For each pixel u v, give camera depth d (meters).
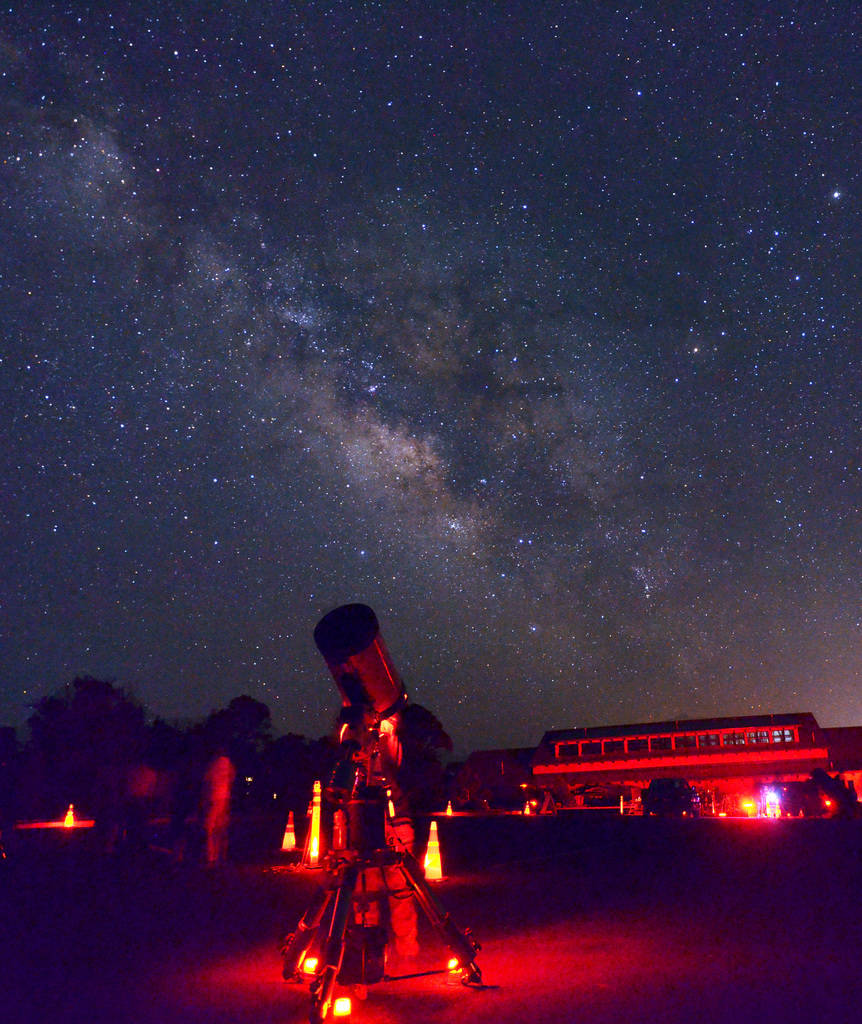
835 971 5.35
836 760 42.75
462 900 10.21
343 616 4.82
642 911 8.71
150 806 20.28
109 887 11.95
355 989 4.96
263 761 29.66
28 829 22.81
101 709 20.66
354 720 4.97
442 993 5.23
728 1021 4.22
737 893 9.89
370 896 5.10
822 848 14.91
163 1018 4.79
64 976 6.11
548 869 14.18
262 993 5.47
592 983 5.32
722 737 45.09
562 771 48.03
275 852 18.73
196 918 9.23
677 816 32.25
